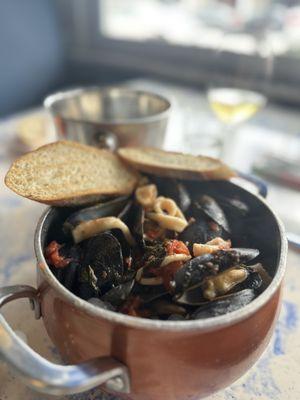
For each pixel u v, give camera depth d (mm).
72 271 172
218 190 226
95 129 280
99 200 212
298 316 212
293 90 564
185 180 236
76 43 795
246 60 432
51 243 182
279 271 151
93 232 188
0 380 174
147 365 135
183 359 134
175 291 156
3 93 739
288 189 326
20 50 744
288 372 183
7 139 405
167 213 211
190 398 153
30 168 211
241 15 563
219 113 399
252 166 347
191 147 384
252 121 477
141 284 170
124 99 358
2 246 259
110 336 133
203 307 151
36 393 169
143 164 228
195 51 648
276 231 177
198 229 199
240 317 132
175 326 126
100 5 727
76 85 823
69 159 228
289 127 465
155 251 181
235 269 168
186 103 544
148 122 287
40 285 154
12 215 292
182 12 653
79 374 122
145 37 709
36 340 193
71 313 138
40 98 816
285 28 542
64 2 775
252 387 175
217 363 138
